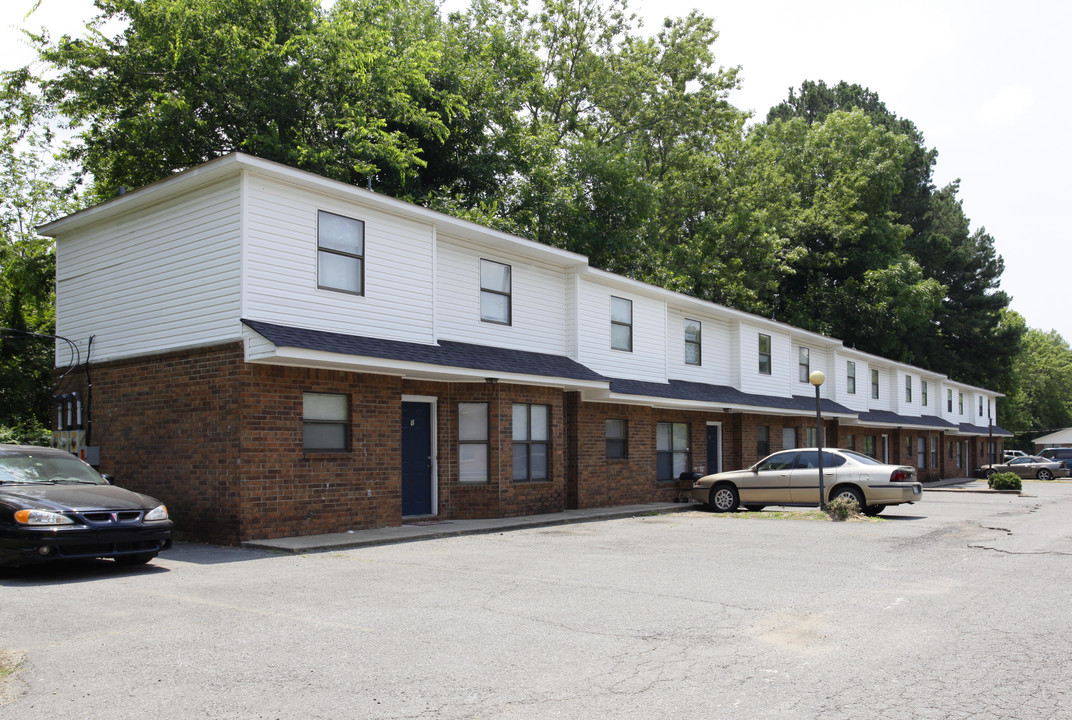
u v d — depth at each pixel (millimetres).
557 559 11055
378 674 5609
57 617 7270
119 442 14391
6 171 25312
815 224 44375
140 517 9953
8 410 20109
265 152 21891
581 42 37469
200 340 13016
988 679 5551
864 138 47250
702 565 10523
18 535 9062
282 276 12883
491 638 6590
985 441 56094
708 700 5102
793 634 6797
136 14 21891
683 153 39781
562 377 17328
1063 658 6082
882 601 8172
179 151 22672
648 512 19188
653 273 35031
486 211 26469
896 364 39188
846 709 4938
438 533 13742
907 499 17828
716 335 26250
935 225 56594
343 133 23609
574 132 37250
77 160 24312
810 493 18750
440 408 16516
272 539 12477
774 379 28656
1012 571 10117
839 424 33188
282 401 12812
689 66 38344
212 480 12656
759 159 42969
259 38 22156
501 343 17656
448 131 26203
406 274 14930
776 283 41156
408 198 24359
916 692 5266
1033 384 83875
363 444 14031
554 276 19438
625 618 7352
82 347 15469
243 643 6391
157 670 5672
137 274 14383
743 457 26453
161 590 8617
